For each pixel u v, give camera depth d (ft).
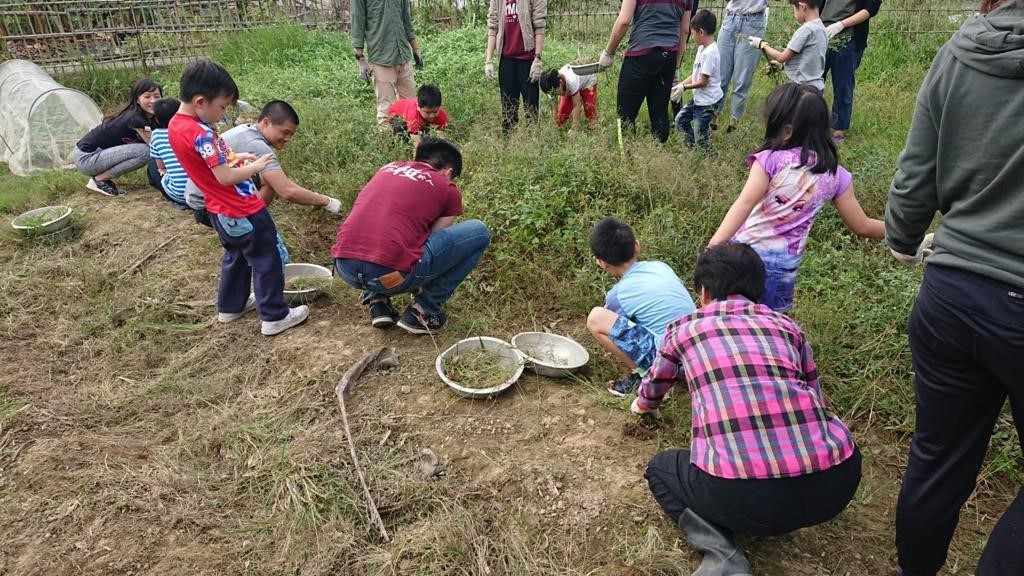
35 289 14.34
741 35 20.25
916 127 6.20
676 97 19.83
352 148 18.80
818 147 9.26
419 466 9.45
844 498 7.28
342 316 13.08
